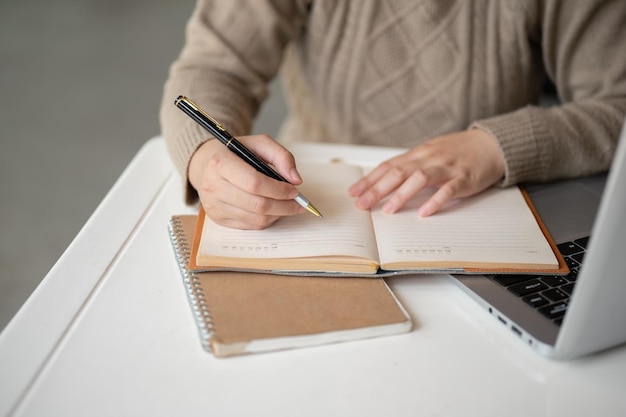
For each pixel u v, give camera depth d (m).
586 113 0.85
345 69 1.03
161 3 3.22
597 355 0.54
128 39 2.89
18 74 2.61
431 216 0.69
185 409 0.48
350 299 0.58
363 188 0.72
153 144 0.89
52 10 3.12
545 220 0.72
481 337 0.56
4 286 1.66
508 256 0.63
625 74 0.90
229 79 0.96
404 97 1.03
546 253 0.64
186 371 0.51
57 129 2.29
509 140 0.78
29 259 1.75
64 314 0.57
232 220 0.65
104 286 0.61
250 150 0.70
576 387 0.51
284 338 0.53
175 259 0.65
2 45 2.82
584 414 0.48
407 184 0.70
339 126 1.11
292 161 0.69
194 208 0.75
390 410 0.48
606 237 0.44
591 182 0.82
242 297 0.57
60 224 1.87
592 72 0.93
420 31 0.98
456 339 0.55
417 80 1.02
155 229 0.70
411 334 0.56
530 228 0.68
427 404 0.49
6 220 1.88
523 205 0.73
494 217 0.70
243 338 0.52
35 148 2.19
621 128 0.84
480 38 0.98
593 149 0.82
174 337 0.55
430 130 1.05
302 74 1.10
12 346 0.53
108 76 2.61
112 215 0.72
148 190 0.78
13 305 1.60
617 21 0.89
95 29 2.96
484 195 0.75
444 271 0.61
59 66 2.67
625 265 0.46
